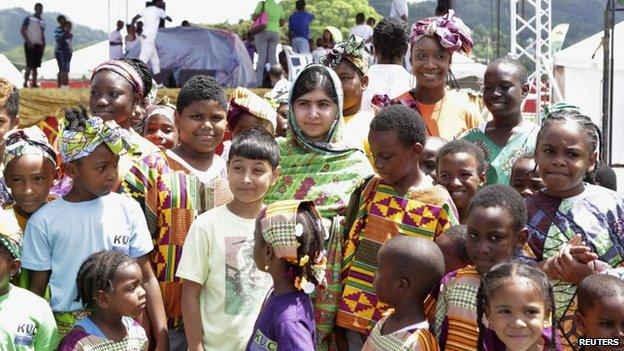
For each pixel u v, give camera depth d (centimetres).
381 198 417
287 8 3469
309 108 447
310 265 364
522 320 323
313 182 444
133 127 562
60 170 475
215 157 482
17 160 429
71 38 2086
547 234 397
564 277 370
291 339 351
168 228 444
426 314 385
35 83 2014
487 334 346
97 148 409
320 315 414
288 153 457
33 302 388
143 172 446
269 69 1700
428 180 424
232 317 408
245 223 414
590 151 401
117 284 386
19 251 386
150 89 557
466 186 451
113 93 493
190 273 410
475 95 661
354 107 558
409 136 410
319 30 4431
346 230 426
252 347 364
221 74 1656
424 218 408
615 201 398
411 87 655
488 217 362
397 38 660
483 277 340
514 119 539
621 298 345
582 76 1791
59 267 408
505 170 531
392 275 356
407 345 347
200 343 409
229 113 537
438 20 580
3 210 402
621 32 1830
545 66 1468
